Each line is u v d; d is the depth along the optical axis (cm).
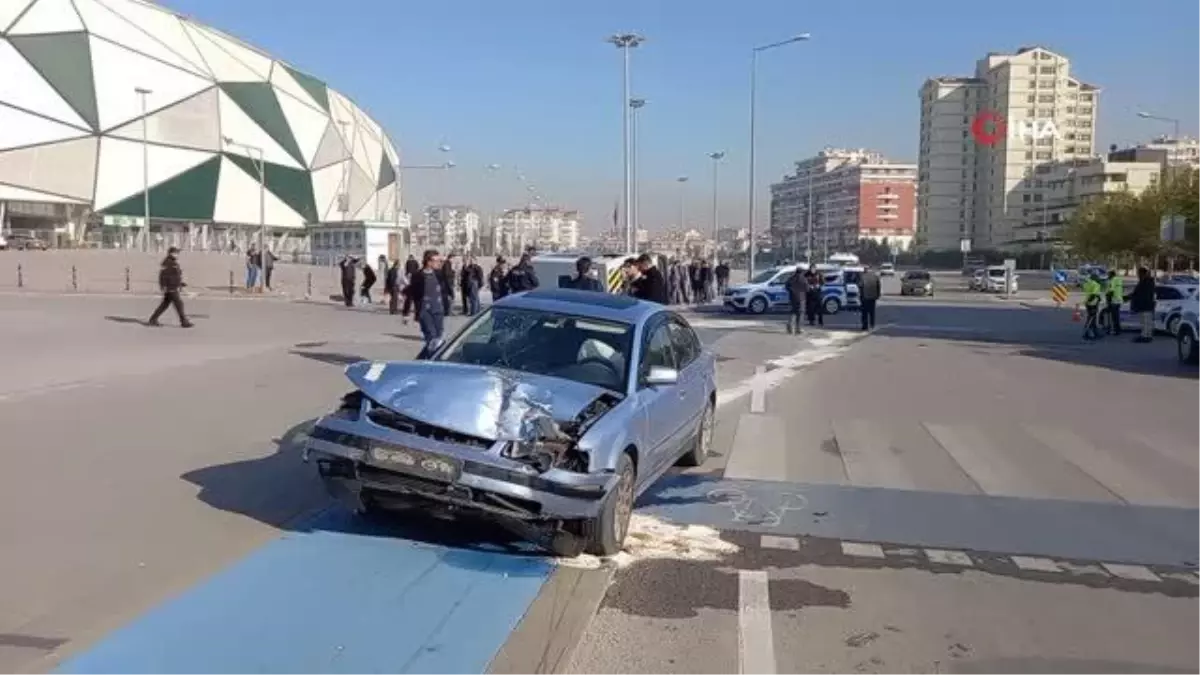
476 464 589
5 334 2017
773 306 3969
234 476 794
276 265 5184
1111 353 2320
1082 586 618
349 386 1311
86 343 1844
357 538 643
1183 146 15262
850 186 15000
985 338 2739
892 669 485
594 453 611
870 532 729
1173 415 1319
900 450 1052
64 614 497
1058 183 12662
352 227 5431
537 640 495
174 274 2250
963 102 13075
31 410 1068
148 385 1290
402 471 600
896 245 14100
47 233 6662
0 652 450
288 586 549
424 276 1559
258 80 8594
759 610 560
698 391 896
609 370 718
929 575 632
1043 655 507
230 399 1187
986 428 1198
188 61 7950
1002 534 731
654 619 540
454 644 484
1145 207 7631
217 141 7906
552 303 795
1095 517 783
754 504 802
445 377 650
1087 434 1166
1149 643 527
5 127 6669
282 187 8506
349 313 2962
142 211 7344
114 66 7325
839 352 2195
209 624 491
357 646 473
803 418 1259
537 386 650
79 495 722
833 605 572
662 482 875
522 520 601
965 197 13188
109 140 7162
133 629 481
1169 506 822
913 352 2231
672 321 870
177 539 625
